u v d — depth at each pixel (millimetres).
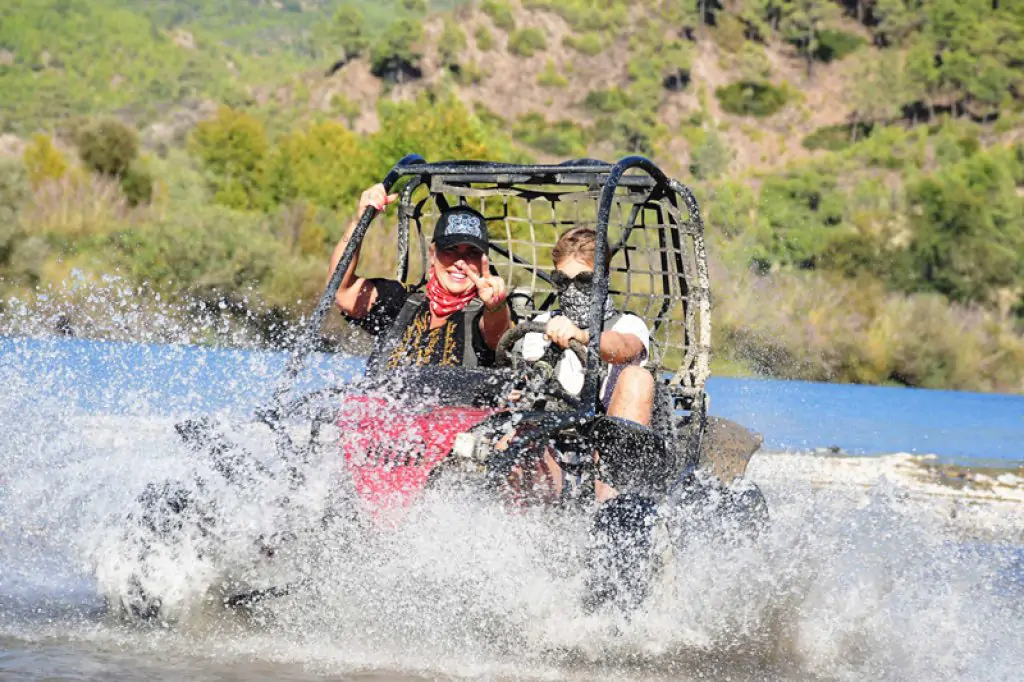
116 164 118938
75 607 12078
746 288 83625
